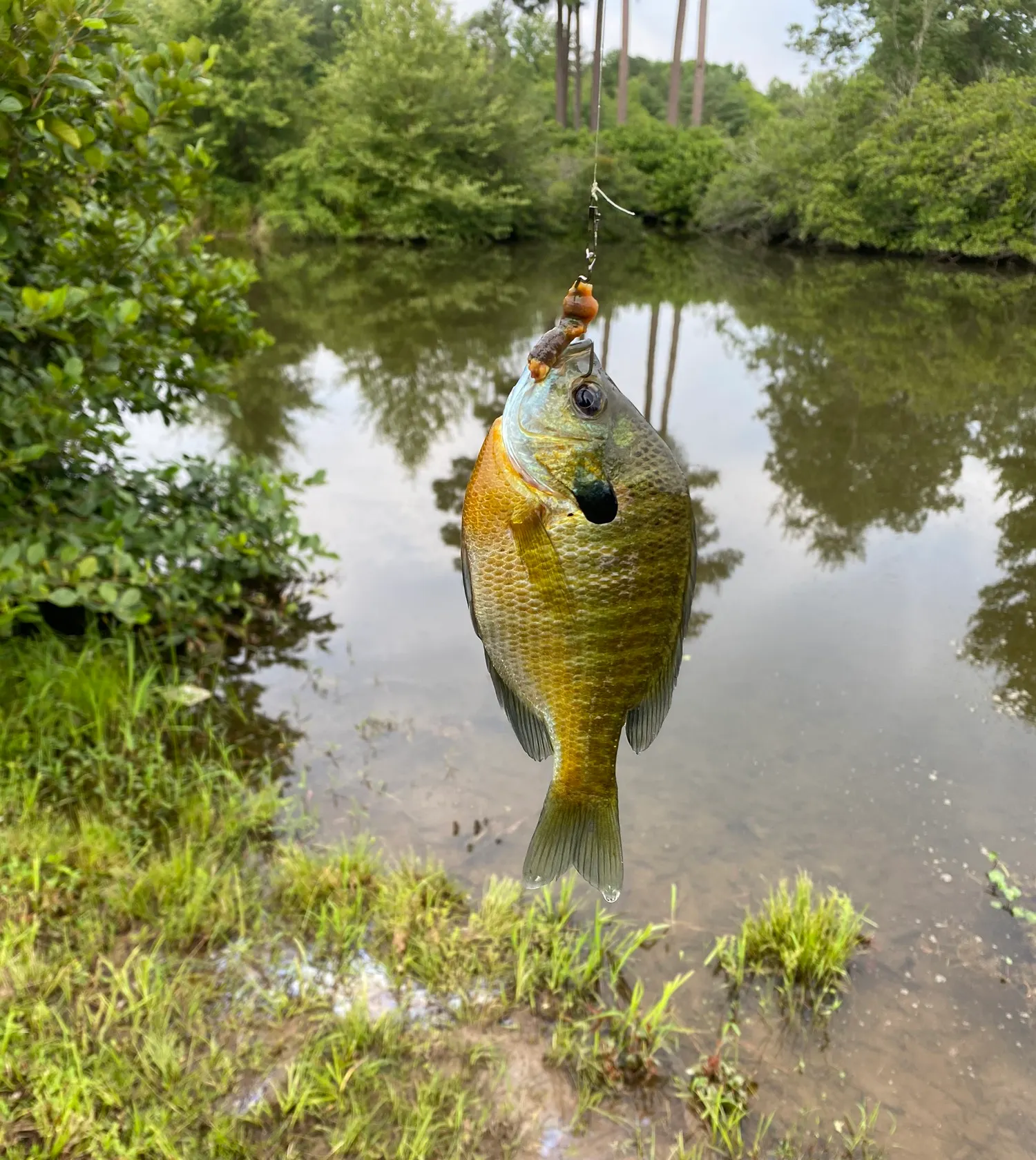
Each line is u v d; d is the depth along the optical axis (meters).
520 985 0.57
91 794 0.71
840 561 1.26
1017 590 1.18
